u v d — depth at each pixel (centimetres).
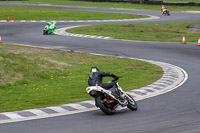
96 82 3600
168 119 3291
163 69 6675
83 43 10725
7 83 5153
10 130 2956
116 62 7456
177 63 7344
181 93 4566
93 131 2911
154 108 3759
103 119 3319
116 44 10488
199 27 15325
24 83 5338
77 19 18538
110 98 3534
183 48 9544
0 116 3422
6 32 13538
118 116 3441
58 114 3519
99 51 9169
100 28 14725
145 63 7394
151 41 11181
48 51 8806
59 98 4312
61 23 16900
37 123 3173
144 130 2933
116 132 2878
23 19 18138
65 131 2916
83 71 6412
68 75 6053
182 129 2950
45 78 5750
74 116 3441
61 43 10719
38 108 3781
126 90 4772
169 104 3941
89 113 3572
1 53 6675
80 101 4150
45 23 16788
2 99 4238
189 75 6006
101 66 6919
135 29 14500
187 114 3469
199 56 8212
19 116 3428
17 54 7031
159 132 2873
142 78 5778
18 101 4141
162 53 8750
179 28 14950
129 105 3644
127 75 6066
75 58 7862
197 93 4547
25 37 12150
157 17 19962
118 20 18488
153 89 4847
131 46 10056
